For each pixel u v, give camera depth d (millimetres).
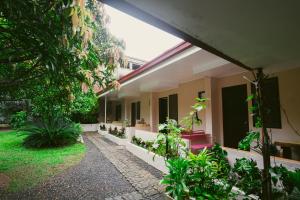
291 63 4117
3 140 10211
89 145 9289
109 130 12148
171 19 1686
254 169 2756
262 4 1425
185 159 3363
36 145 8555
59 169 5371
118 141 9664
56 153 7445
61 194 3732
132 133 8844
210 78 6395
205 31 1896
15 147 8508
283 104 4812
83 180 4504
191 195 2814
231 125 6102
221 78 6473
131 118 14273
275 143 4559
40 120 9391
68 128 9391
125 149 8250
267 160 2643
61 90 3834
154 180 4438
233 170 3004
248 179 2719
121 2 1429
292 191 2314
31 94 4359
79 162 6133
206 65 5254
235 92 6047
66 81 3020
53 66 2045
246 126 5664
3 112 14953
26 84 3510
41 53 1995
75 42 2576
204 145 5645
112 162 6062
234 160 3572
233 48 2299
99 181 4434
